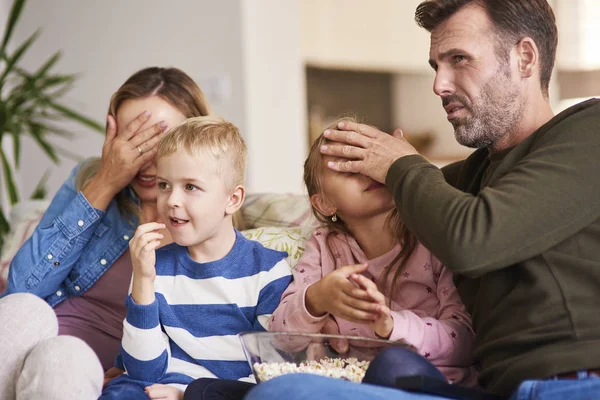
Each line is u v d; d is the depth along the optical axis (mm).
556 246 1305
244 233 1909
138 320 1504
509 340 1309
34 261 1843
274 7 4586
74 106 4750
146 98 1855
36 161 4848
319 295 1473
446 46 1483
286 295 1616
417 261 1601
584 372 1204
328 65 6242
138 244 1487
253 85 4363
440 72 1502
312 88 6328
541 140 1378
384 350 1239
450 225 1302
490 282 1378
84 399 1362
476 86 1467
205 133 1591
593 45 5531
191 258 1652
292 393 1133
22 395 1365
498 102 1468
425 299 1611
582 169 1289
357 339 1317
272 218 2070
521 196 1281
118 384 1516
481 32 1457
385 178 1468
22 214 2256
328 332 1582
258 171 4426
